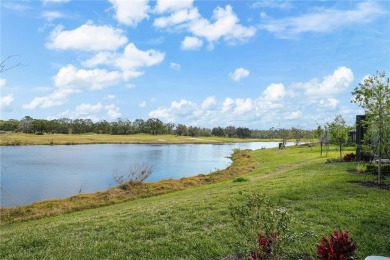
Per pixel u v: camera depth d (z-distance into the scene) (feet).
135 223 36.04
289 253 25.49
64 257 27.78
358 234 29.89
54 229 37.40
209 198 48.21
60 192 109.70
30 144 358.23
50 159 214.69
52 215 70.38
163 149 337.52
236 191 52.75
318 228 31.12
